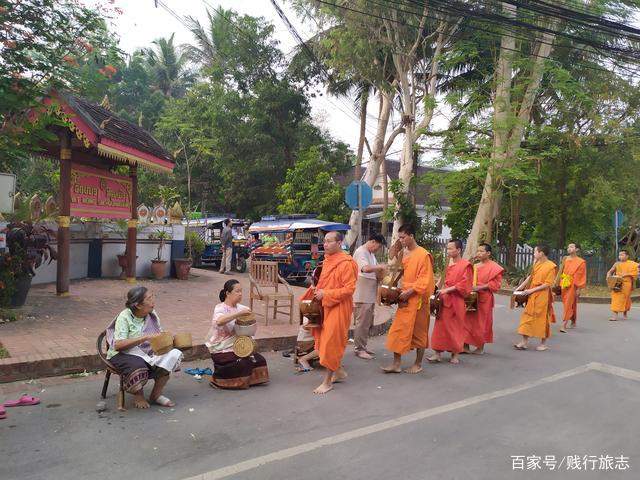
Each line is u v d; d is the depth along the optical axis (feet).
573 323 36.50
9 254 29.17
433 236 76.23
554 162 63.62
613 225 71.51
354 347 27.40
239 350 19.77
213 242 71.15
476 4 46.78
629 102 60.03
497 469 13.52
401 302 22.22
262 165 87.40
